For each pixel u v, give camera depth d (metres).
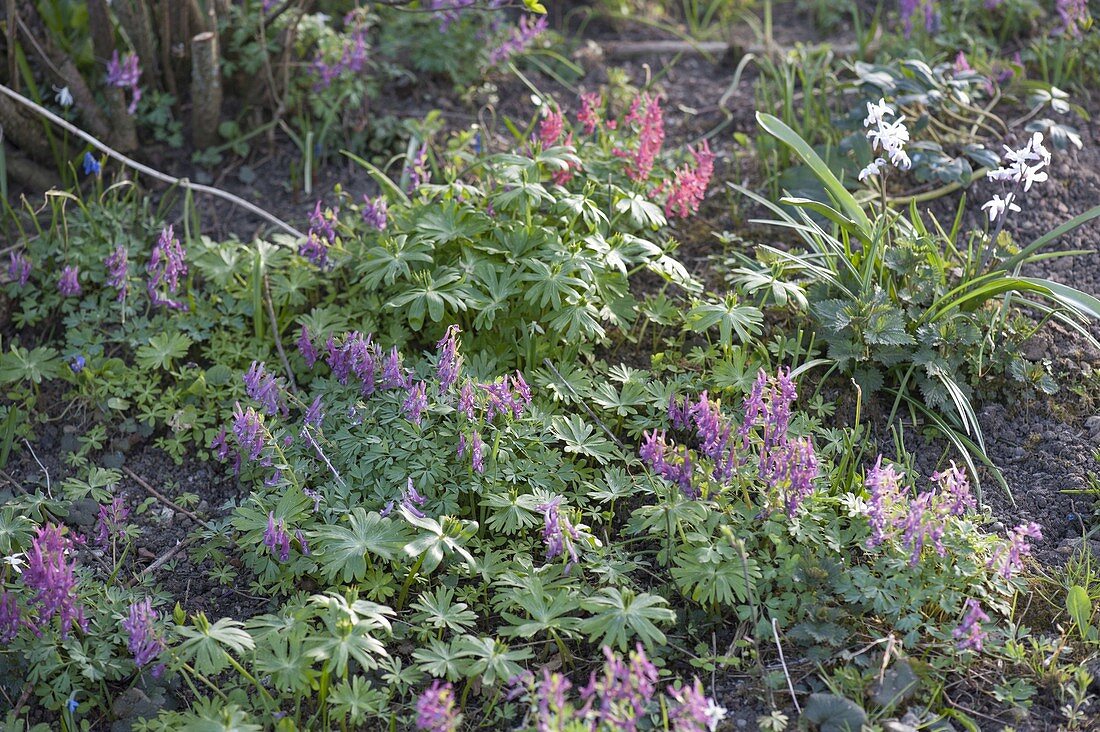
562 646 0.93
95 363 1.12
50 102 1.30
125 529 1.03
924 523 0.93
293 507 0.98
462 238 1.11
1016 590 0.96
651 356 1.12
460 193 1.14
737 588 0.93
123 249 1.12
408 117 1.37
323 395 1.06
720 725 0.91
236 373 1.11
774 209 1.14
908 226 1.17
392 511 0.99
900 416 1.09
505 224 1.11
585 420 1.08
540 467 1.01
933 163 1.22
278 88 1.34
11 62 1.25
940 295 1.10
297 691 0.90
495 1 1.37
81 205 1.19
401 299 1.07
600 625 0.90
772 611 0.94
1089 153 1.29
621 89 1.38
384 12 1.43
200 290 1.19
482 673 0.93
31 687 0.93
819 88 1.38
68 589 0.91
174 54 1.32
